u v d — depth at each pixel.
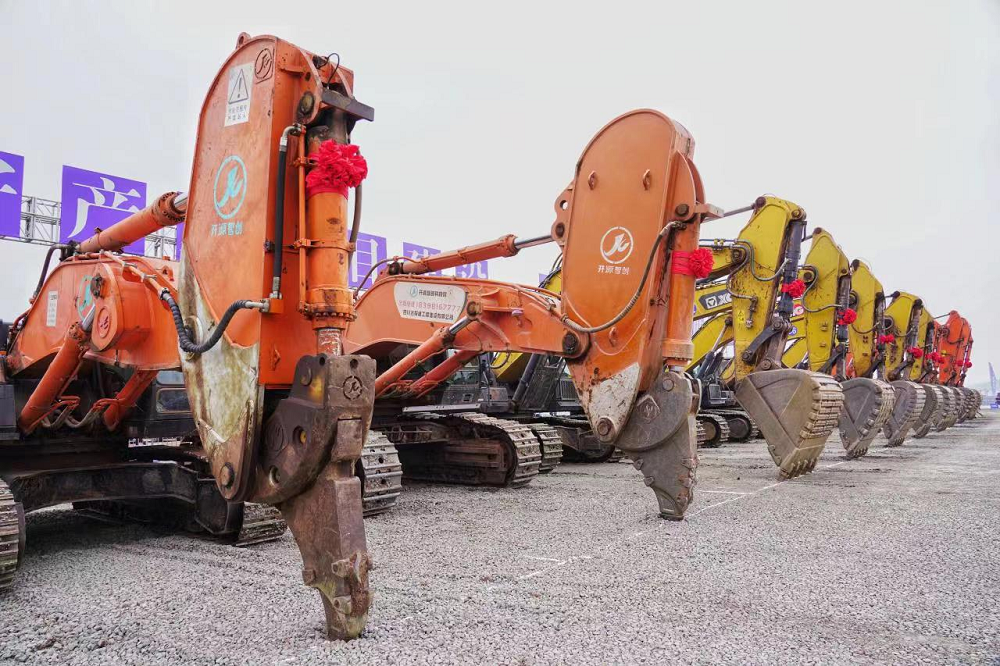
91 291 4.85
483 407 11.10
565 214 7.57
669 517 6.67
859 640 3.48
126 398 5.67
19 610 4.02
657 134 7.00
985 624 3.71
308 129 3.64
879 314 16.78
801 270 13.20
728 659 3.24
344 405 3.25
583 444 12.25
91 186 16.06
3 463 5.88
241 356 3.62
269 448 3.50
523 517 6.91
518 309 7.63
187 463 6.15
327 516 3.33
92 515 7.17
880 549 5.43
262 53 3.78
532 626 3.67
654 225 6.89
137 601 4.16
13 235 15.32
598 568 4.89
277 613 3.89
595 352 7.09
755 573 4.74
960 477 9.96
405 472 10.14
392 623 3.70
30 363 5.88
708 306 15.67
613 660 3.22
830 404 9.62
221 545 5.72
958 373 27.52
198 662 3.22
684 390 6.55
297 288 3.68
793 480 9.64
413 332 8.59
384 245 22.72
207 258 4.01
